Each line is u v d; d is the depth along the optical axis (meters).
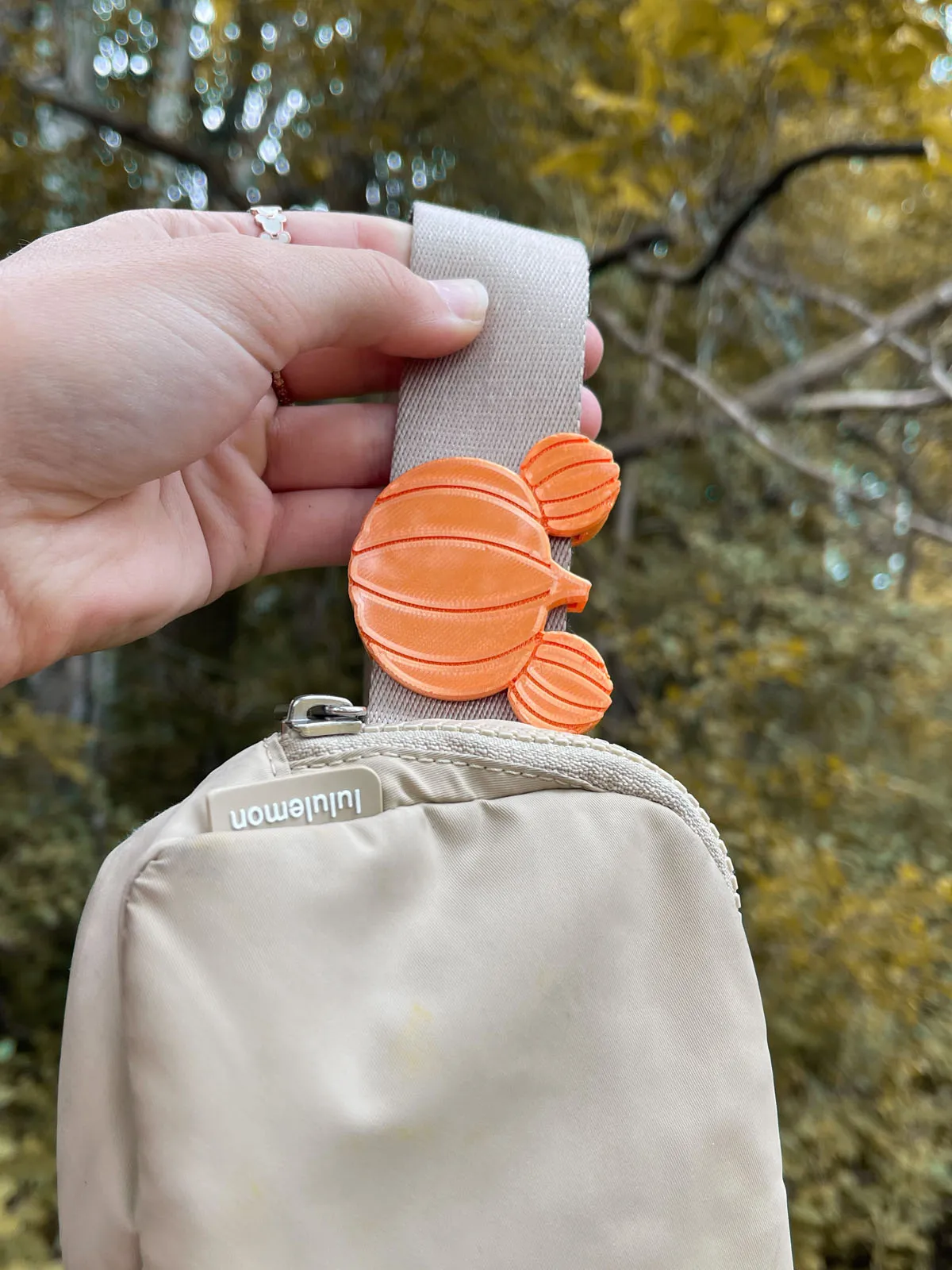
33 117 1.66
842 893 1.53
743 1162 0.41
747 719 2.03
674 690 1.97
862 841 1.92
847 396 1.99
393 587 0.50
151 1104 0.34
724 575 2.41
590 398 0.69
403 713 0.49
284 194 1.91
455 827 0.40
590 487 0.50
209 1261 0.33
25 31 1.64
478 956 0.39
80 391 0.43
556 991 0.40
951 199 2.08
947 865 1.93
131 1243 0.36
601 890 0.41
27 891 1.66
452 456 0.52
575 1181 0.39
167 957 0.35
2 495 0.43
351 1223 0.36
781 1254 0.42
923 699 2.49
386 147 1.73
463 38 1.51
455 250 0.54
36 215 1.68
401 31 1.46
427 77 1.63
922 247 2.43
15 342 0.42
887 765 2.29
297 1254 0.35
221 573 0.61
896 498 2.53
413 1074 0.37
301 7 1.58
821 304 2.09
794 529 2.92
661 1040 0.41
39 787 1.82
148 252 0.46
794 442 2.61
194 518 0.58
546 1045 0.40
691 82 1.69
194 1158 0.34
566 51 1.72
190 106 2.08
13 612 0.45
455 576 0.50
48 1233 1.16
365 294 0.48
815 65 1.16
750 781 1.77
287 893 0.37
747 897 1.61
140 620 0.52
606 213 2.01
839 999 1.44
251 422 0.62
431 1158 0.38
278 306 0.46
